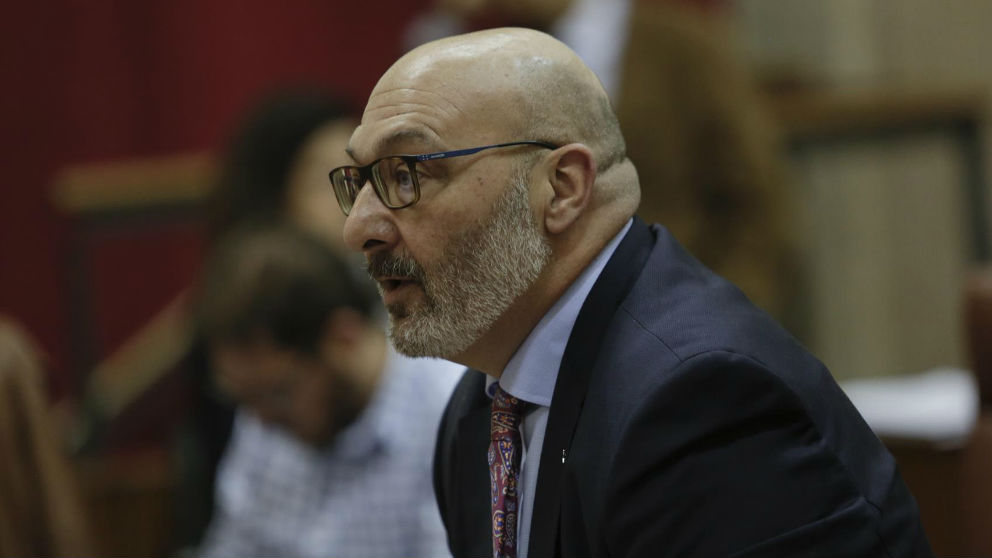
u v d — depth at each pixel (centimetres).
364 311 832
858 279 1207
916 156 1209
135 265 1431
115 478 1111
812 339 1186
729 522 380
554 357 427
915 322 1228
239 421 944
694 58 927
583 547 406
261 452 874
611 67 941
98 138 1448
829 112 1185
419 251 411
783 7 1447
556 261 423
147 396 1188
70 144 1447
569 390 415
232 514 873
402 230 412
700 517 382
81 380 1177
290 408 828
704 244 915
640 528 388
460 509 463
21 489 684
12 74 1434
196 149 1465
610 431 398
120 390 1185
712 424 387
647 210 912
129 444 1186
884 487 404
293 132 1012
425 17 1553
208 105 1467
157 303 1434
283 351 809
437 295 414
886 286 1217
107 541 1101
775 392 389
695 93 923
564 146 418
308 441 842
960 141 1219
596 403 405
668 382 390
